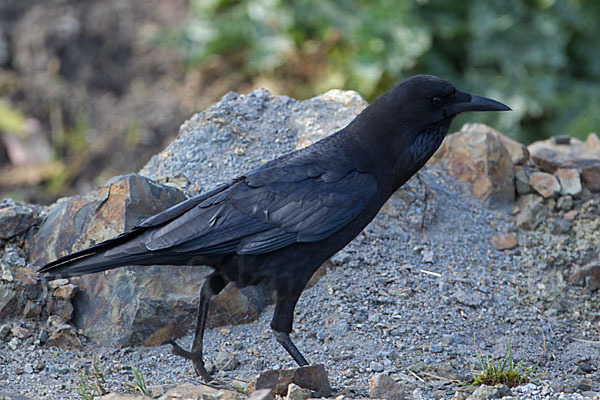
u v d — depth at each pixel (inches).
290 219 314.8
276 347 349.7
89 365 332.8
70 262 299.3
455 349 349.1
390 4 666.2
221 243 309.4
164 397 273.4
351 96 453.7
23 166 699.4
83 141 709.9
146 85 767.1
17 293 353.4
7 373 321.7
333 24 692.7
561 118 655.1
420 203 423.5
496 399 294.8
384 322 362.0
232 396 263.3
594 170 452.8
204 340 353.7
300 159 329.1
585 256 416.2
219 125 437.1
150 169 430.0
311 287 381.4
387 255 397.4
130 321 347.9
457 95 333.7
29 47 775.1
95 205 369.1
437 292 382.6
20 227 375.6
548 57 661.3
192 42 728.3
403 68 671.1
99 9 816.9
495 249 420.2
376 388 295.6
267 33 701.9
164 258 308.0
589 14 681.0
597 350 355.3
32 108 735.1
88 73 770.8
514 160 462.3
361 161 330.0
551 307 385.1
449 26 660.1
